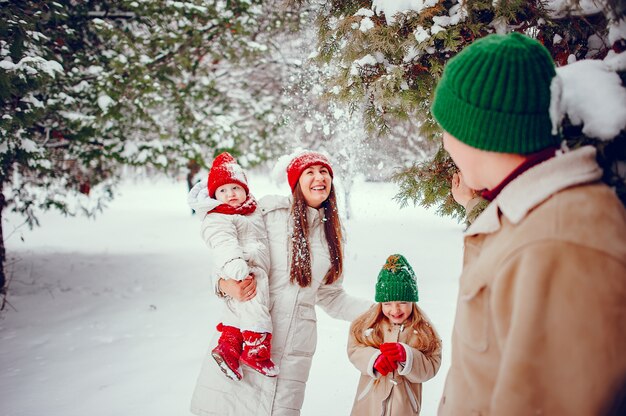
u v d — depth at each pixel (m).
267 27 7.73
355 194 13.43
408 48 2.13
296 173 2.27
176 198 24.28
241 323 2.14
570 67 1.28
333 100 2.54
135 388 3.54
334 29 2.37
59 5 5.57
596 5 1.54
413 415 2.24
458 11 1.99
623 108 1.15
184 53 7.12
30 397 3.42
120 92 6.23
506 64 1.00
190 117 7.81
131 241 11.81
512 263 0.95
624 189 1.20
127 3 6.47
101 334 4.89
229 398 2.13
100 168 7.66
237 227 2.26
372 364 2.18
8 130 4.57
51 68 4.62
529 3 1.84
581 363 0.86
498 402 0.92
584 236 0.89
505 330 0.97
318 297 2.46
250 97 9.55
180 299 6.32
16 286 7.05
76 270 8.31
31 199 6.85
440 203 2.49
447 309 5.22
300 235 2.22
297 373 2.17
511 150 1.03
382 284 2.26
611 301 0.86
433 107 1.16
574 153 0.98
